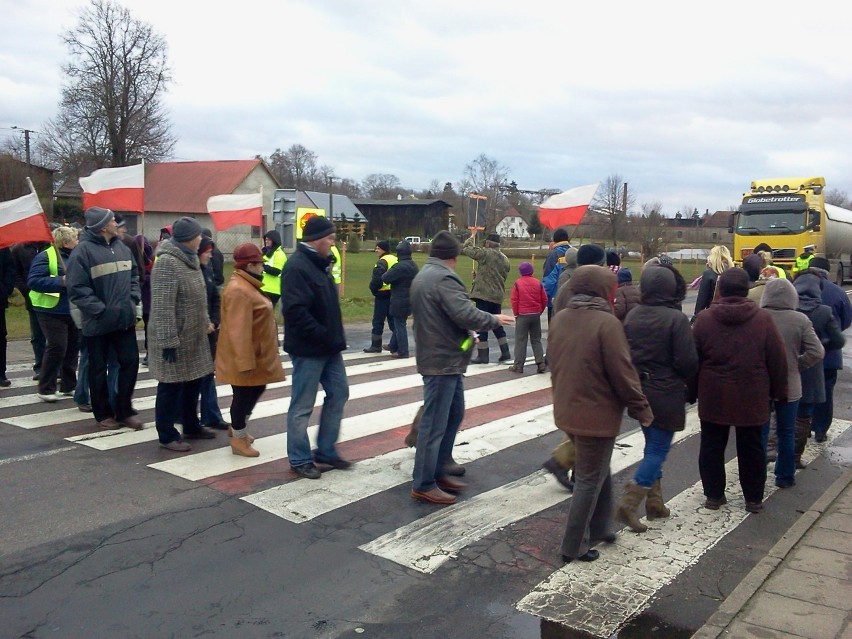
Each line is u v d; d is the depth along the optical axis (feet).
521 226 280.10
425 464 17.66
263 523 16.35
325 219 18.54
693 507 18.29
